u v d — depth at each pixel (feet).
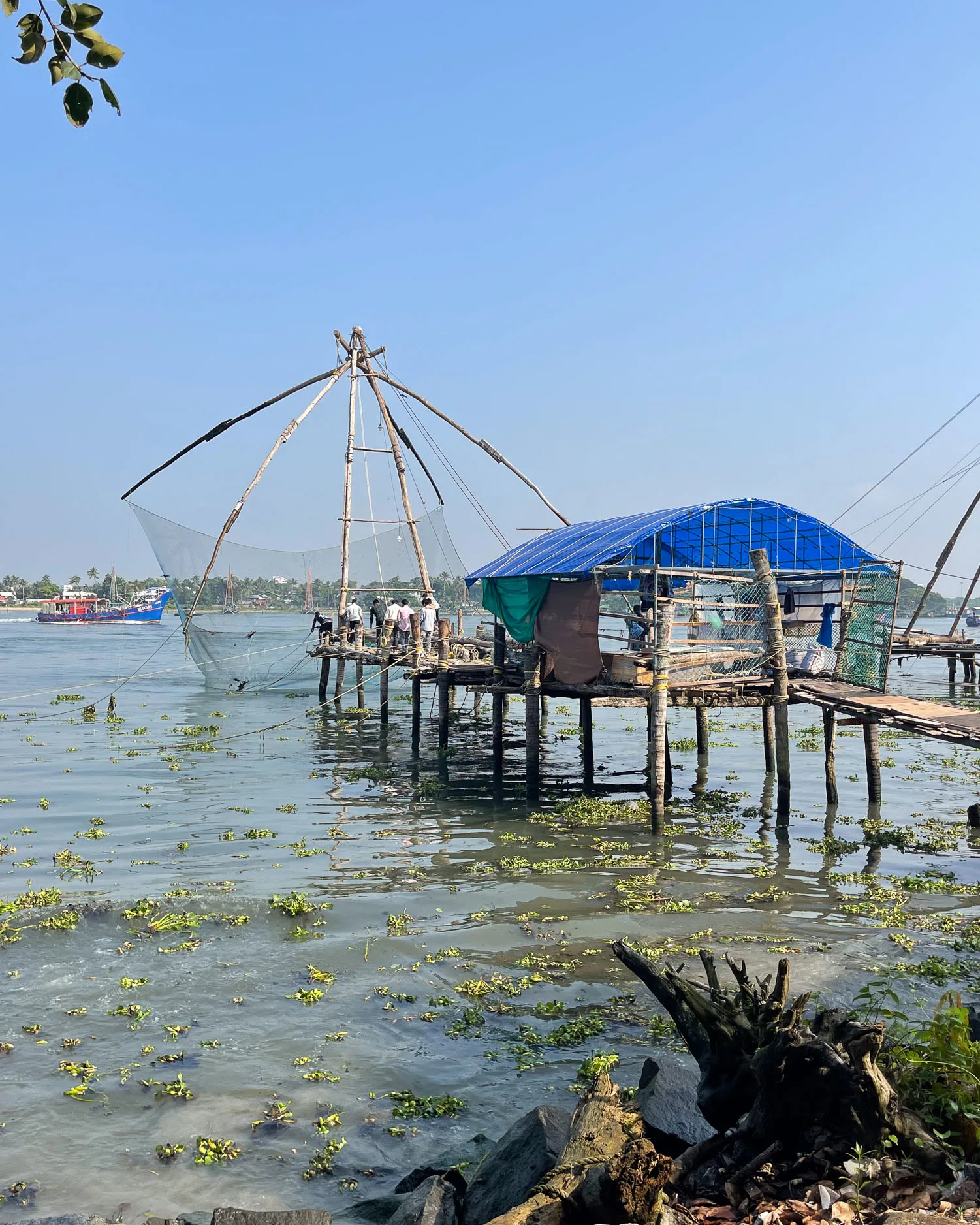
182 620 116.26
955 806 67.87
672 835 58.75
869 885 48.24
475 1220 20.62
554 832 59.67
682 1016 22.90
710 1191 19.47
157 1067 29.27
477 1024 32.17
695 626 64.80
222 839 57.41
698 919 42.60
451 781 76.54
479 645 105.40
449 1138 25.50
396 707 125.59
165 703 125.70
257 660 128.88
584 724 72.74
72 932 40.52
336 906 44.34
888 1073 21.36
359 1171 24.14
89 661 208.44
